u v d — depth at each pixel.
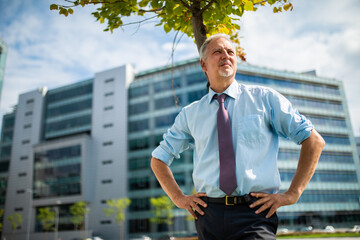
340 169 50.81
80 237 49.00
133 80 60.34
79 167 53.41
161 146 2.13
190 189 44.28
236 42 3.71
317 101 54.66
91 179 53.84
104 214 50.84
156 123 52.28
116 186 51.50
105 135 55.81
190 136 2.15
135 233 47.34
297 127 1.65
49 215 49.91
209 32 3.07
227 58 1.95
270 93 1.81
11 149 66.81
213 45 2.01
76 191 52.31
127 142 53.78
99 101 58.78
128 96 57.03
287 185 45.09
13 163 64.19
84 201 51.09
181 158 46.47
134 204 49.22
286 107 1.74
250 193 1.62
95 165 54.62
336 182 49.34
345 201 48.44
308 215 45.00
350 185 50.22
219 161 1.73
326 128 53.16
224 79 1.91
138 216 48.12
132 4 2.81
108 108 57.44
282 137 1.82
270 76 51.72
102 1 2.78
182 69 52.72
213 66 1.95
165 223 45.03
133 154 52.50
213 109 1.91
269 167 1.70
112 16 3.00
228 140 1.72
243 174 1.63
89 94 61.09
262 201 1.55
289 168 46.19
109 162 53.69
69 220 51.75
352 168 51.88
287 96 52.25
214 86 1.98
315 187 47.41
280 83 52.31
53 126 62.81
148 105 54.31
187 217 43.03
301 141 1.65
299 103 52.84
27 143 64.19
